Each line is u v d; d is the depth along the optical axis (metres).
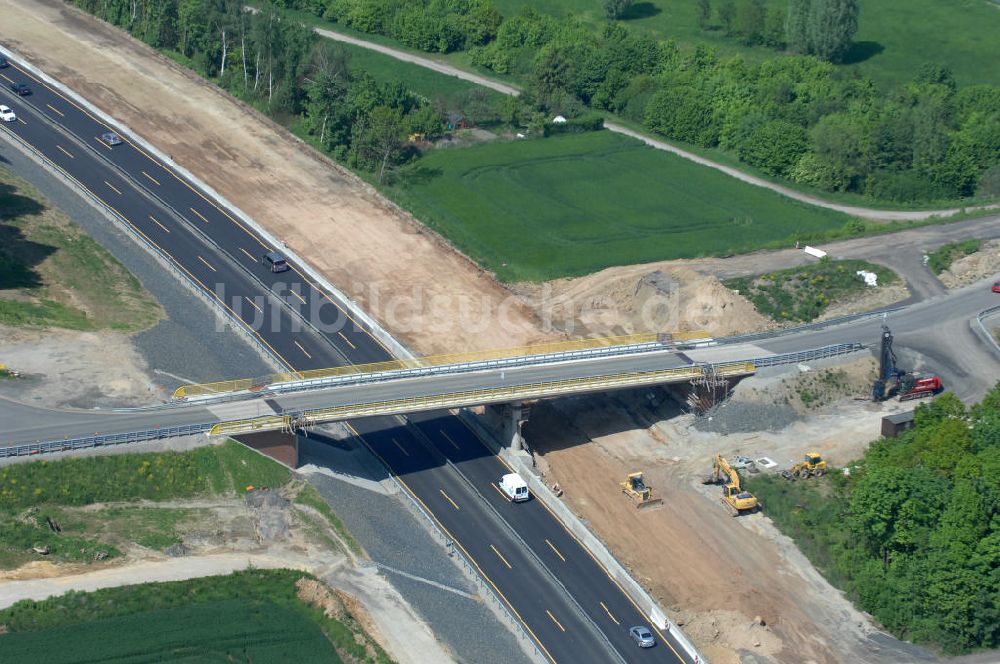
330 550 139.50
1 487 135.62
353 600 132.88
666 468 160.25
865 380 172.50
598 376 161.38
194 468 144.25
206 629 125.12
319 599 131.12
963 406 156.62
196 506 141.75
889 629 135.38
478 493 151.75
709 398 168.00
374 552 140.50
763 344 177.00
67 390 154.88
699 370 165.88
